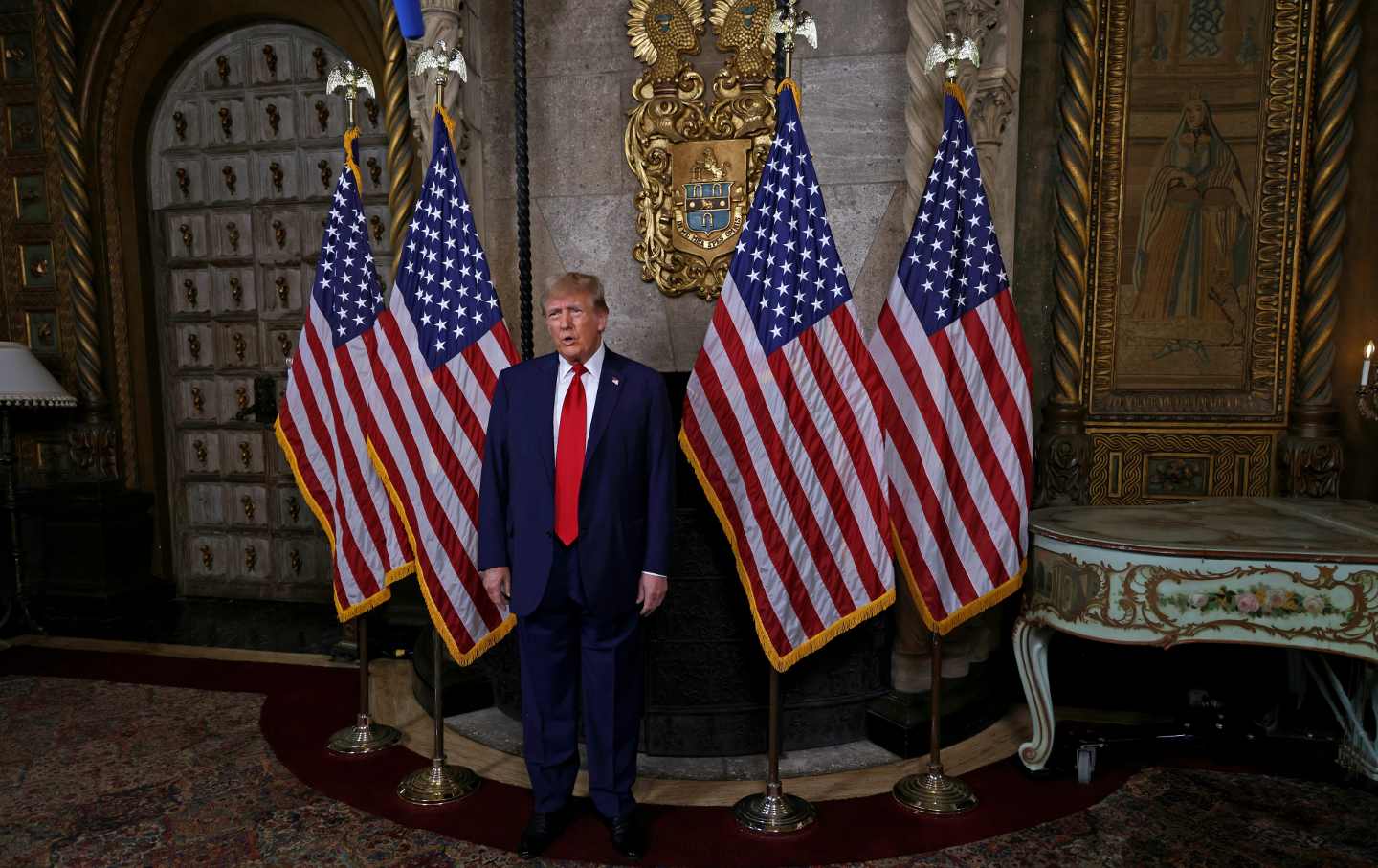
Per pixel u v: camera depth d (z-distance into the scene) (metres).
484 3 4.13
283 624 4.88
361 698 3.26
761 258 2.77
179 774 3.03
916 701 3.26
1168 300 3.82
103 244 5.12
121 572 5.04
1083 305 3.83
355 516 3.15
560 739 2.54
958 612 2.82
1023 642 2.97
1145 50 3.75
